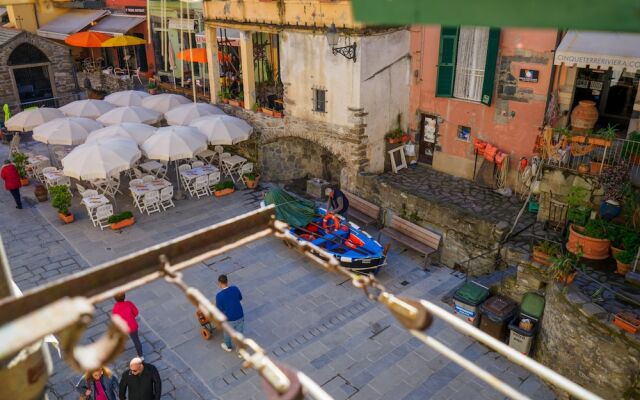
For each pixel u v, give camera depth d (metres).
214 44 19.88
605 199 10.93
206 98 21.75
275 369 1.63
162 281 12.93
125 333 1.39
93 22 27.95
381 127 16.23
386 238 14.89
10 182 16.42
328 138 16.55
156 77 25.81
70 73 28.72
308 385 1.83
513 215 13.52
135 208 17.00
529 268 10.76
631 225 10.77
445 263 13.85
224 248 2.08
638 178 10.72
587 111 11.88
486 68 14.15
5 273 1.72
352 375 9.94
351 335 11.05
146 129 17.75
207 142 17.00
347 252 12.98
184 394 9.51
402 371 10.04
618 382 8.63
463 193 14.99
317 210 14.66
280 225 2.21
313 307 11.94
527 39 13.41
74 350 1.30
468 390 9.58
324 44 15.53
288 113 17.53
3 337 1.16
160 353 10.52
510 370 10.05
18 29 27.55
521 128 14.20
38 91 28.03
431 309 2.11
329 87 15.86
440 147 16.39
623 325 8.48
